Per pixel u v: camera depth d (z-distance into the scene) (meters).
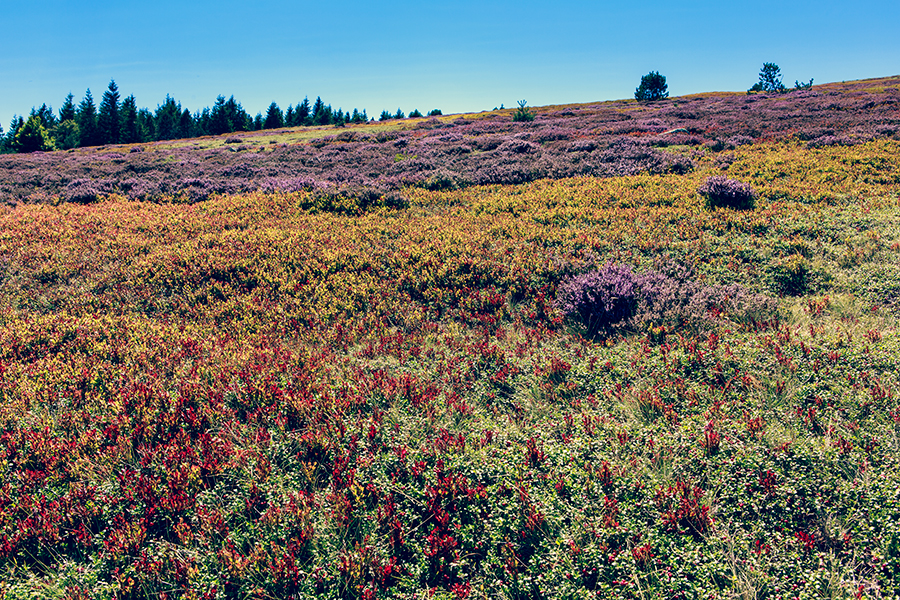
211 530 4.20
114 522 4.32
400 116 135.25
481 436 5.23
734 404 5.44
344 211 16.02
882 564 3.52
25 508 4.45
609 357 6.74
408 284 9.80
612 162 21.17
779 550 3.73
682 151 22.58
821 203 12.81
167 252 11.70
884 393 5.07
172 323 8.63
